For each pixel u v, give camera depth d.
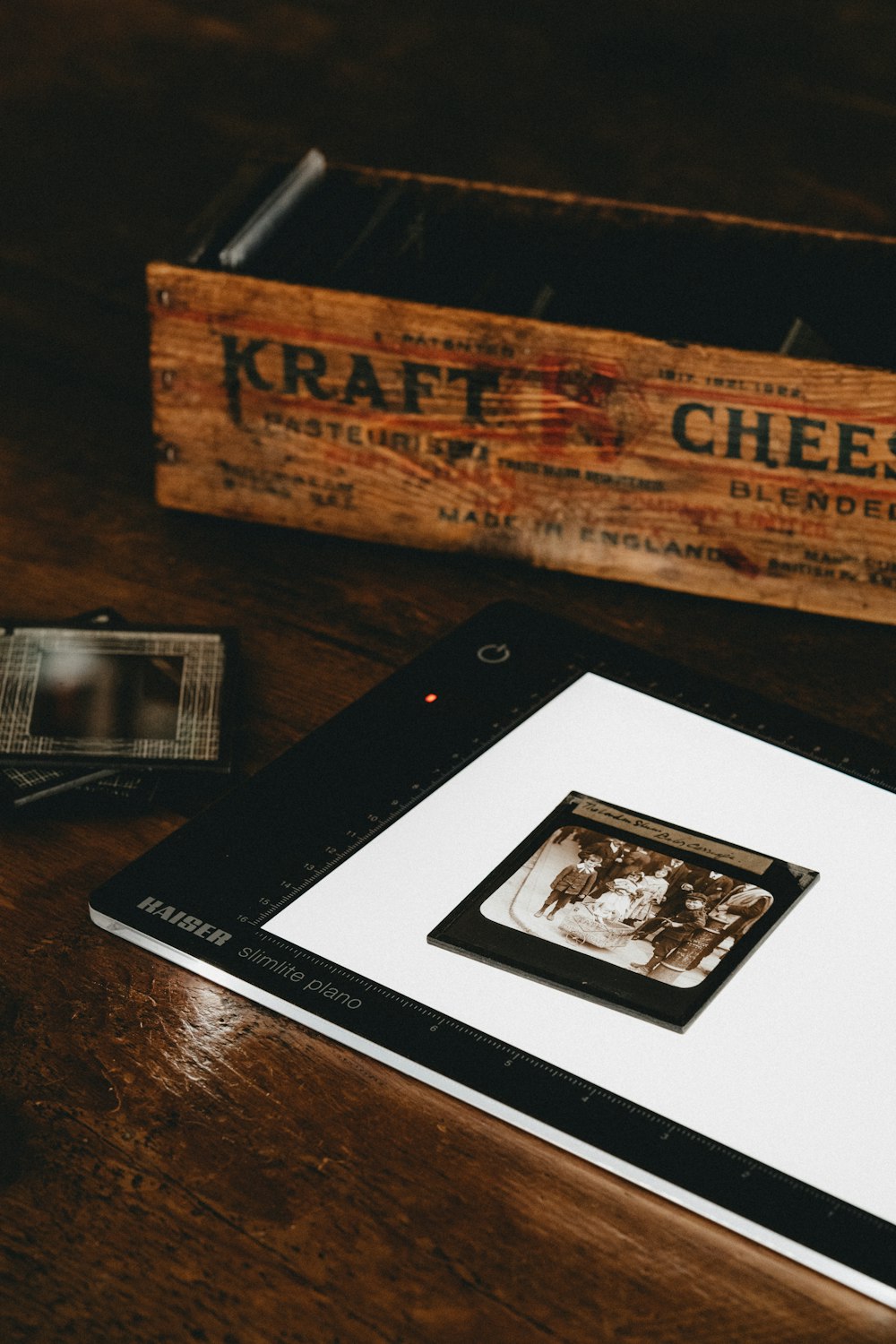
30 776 1.05
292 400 1.27
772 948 0.92
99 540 1.32
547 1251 0.80
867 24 2.06
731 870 0.97
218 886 0.97
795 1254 0.79
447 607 1.25
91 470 1.39
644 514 1.24
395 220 1.35
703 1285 0.79
